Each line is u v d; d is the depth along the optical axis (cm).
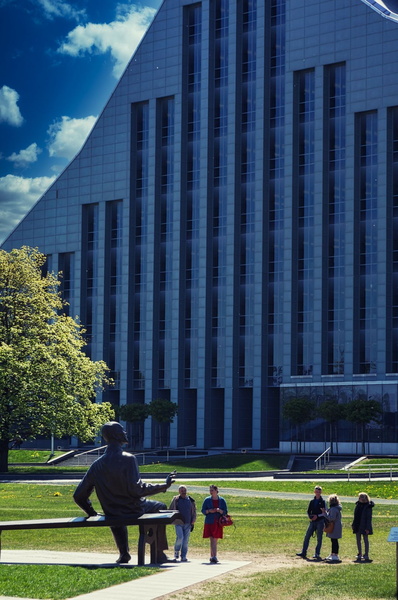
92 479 2397
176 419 11369
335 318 10519
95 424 7519
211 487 2644
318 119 10794
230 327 11169
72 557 2680
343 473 6762
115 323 12350
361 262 10419
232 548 3122
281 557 2875
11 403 7262
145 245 12156
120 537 2489
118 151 12431
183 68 11938
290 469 8050
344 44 10656
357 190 10488
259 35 11338
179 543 2672
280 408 9988
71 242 12788
